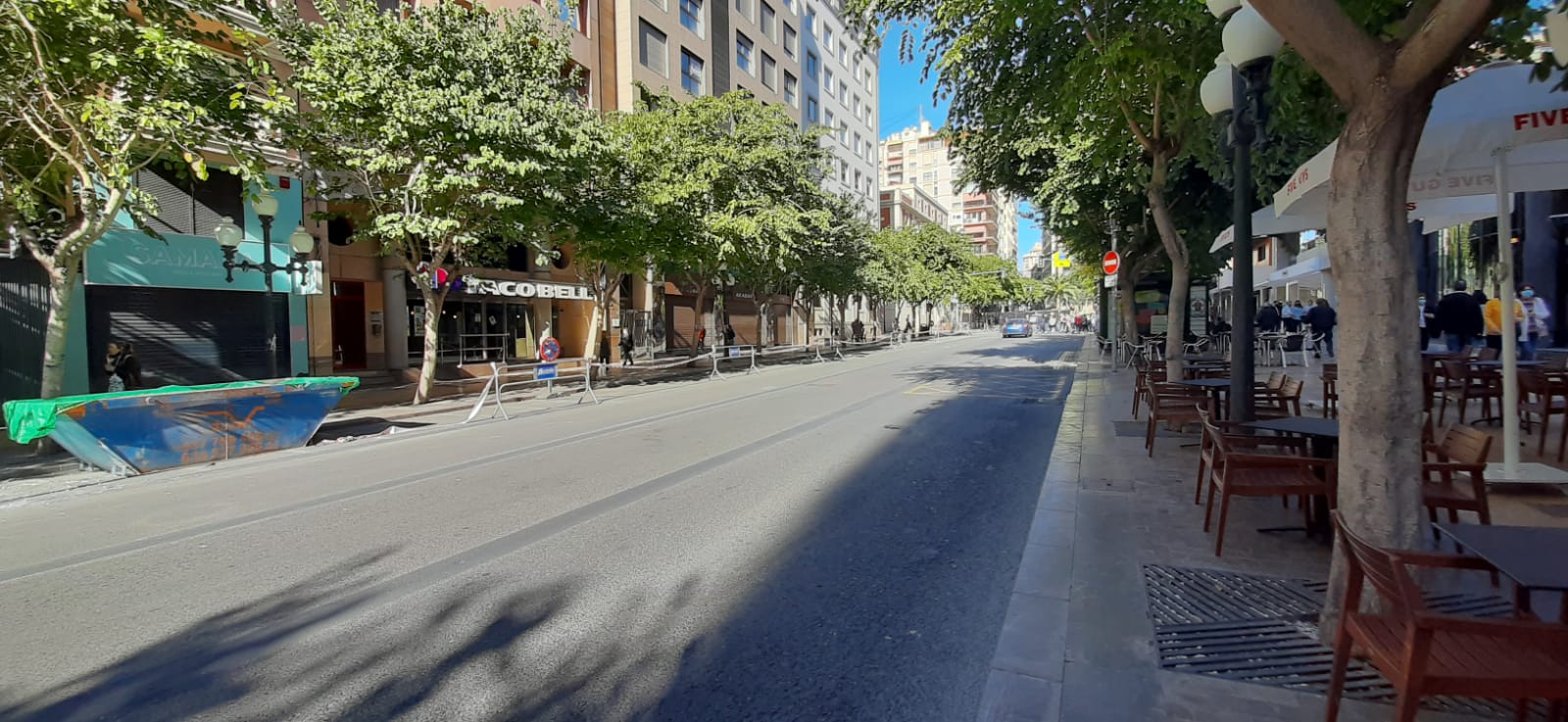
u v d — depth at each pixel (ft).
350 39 38.47
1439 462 14.46
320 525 18.80
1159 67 23.59
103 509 21.31
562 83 49.34
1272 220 25.55
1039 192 55.11
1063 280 315.17
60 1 24.75
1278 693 9.50
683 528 17.93
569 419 39.45
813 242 81.20
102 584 14.79
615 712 9.75
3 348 38.55
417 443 32.65
